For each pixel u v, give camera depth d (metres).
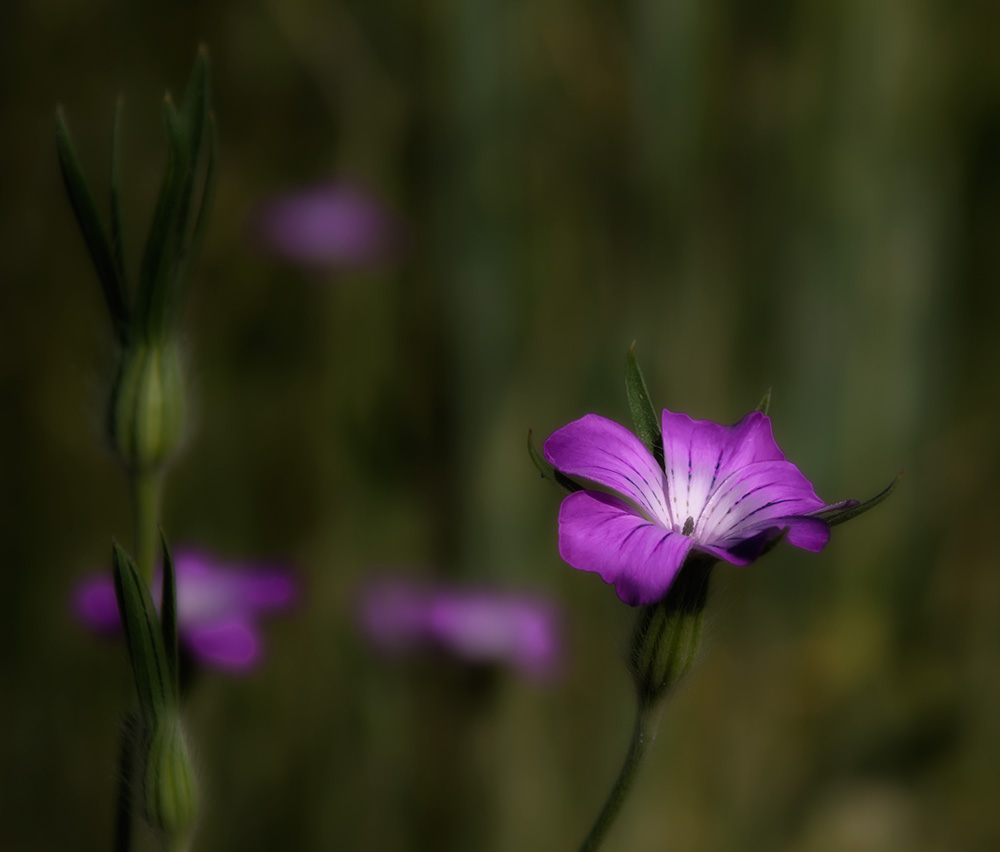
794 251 1.17
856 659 1.12
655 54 1.08
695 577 0.54
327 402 1.07
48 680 0.95
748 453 0.56
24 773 0.92
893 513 1.18
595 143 1.10
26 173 1.06
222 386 1.08
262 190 1.15
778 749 1.06
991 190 1.37
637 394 0.57
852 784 1.07
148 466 0.55
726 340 1.10
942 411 1.25
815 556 1.16
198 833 0.89
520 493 1.00
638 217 1.09
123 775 0.55
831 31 1.16
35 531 1.01
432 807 0.91
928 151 1.22
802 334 1.16
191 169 0.54
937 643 1.17
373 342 1.08
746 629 1.13
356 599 0.94
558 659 0.91
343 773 0.92
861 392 1.17
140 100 1.12
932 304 1.22
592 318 1.08
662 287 1.08
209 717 0.91
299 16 1.09
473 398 1.03
